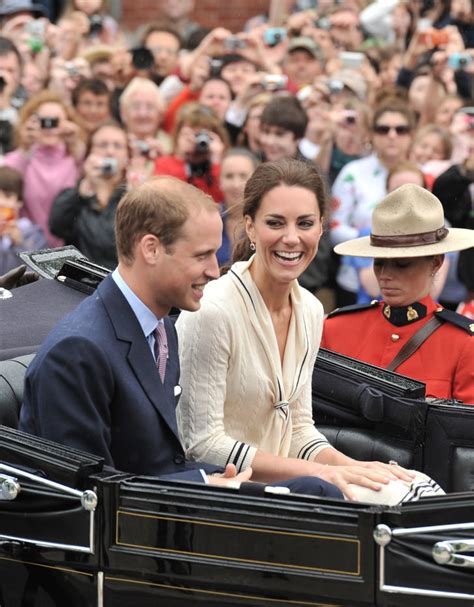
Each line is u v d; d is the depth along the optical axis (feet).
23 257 55.93
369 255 56.08
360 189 87.45
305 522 35.37
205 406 43.39
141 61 101.76
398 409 50.14
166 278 39.81
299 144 87.25
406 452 50.11
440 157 88.79
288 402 45.32
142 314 40.55
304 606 35.60
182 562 36.58
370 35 112.37
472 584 34.24
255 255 45.01
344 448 51.29
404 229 56.03
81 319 39.96
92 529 37.42
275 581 35.68
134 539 37.17
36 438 38.73
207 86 94.99
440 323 57.47
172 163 85.40
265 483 40.65
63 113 85.25
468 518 34.22
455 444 49.34
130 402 39.83
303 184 43.68
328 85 92.58
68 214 83.71
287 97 86.74
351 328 59.62
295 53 104.58
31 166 84.74
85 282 52.80
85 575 38.01
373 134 88.28
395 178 84.99
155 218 39.32
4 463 38.65
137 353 40.22
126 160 84.94
